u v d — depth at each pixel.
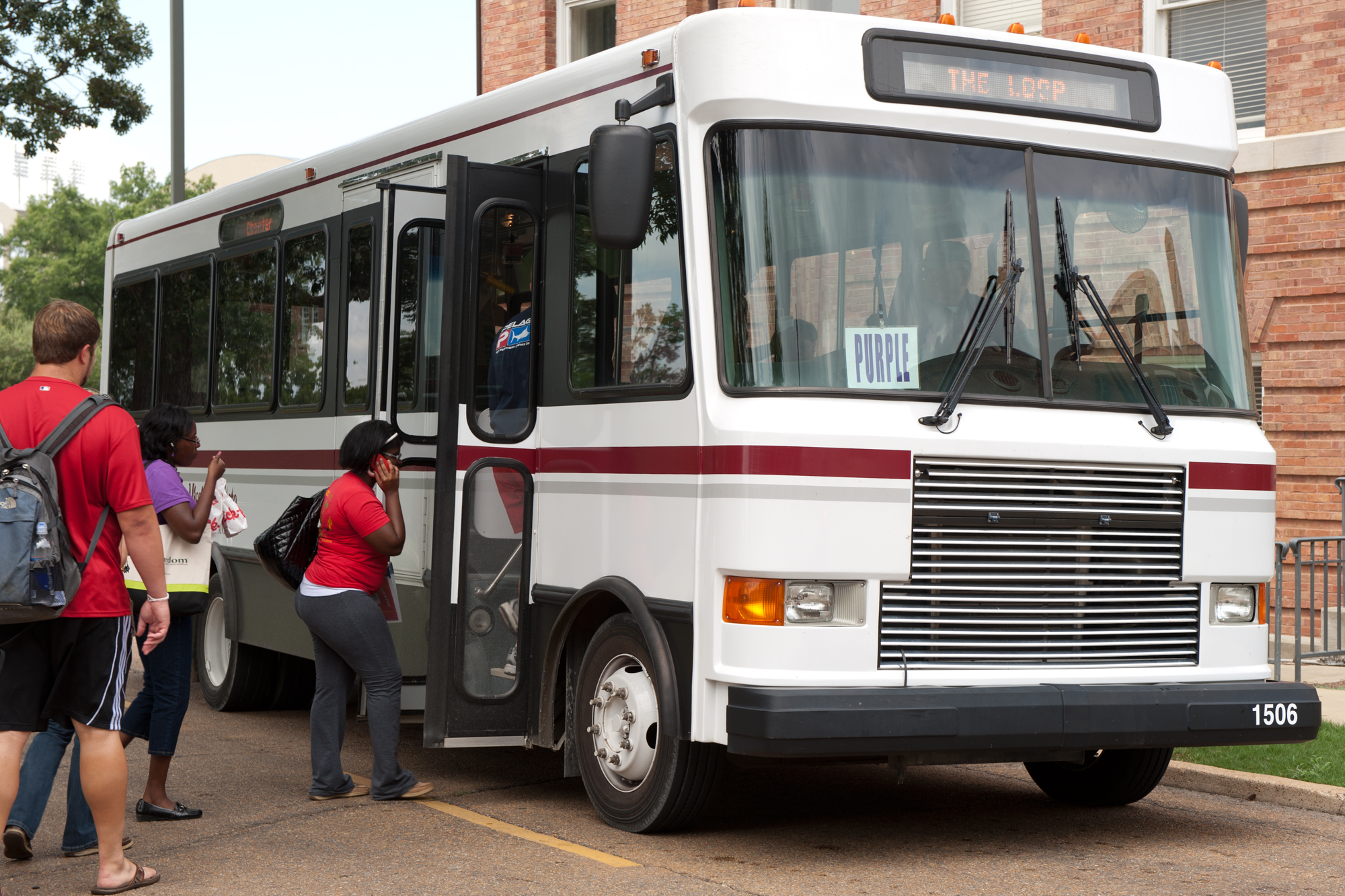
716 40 6.08
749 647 5.73
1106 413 6.26
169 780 7.73
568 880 5.67
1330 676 10.70
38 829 6.57
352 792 7.28
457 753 8.77
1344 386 11.91
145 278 12.24
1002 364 6.12
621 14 17.06
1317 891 5.61
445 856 6.07
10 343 72.44
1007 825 6.77
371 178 8.77
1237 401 6.67
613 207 5.89
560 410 6.96
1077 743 5.89
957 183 6.21
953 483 5.92
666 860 5.99
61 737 5.96
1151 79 6.70
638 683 6.39
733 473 5.79
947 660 5.90
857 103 6.09
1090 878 5.77
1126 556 6.22
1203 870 5.93
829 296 5.95
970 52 6.32
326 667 7.23
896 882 5.67
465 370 7.03
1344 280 11.91
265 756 8.50
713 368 5.95
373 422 7.07
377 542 6.96
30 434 5.32
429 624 6.94
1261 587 6.59
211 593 10.67
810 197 5.99
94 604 5.36
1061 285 6.31
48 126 25.73
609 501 6.55
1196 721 6.09
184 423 6.78
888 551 5.80
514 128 7.47
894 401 5.92
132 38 26.28
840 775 8.07
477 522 7.01
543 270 7.19
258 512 9.97
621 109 6.33
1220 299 6.74
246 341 10.33
